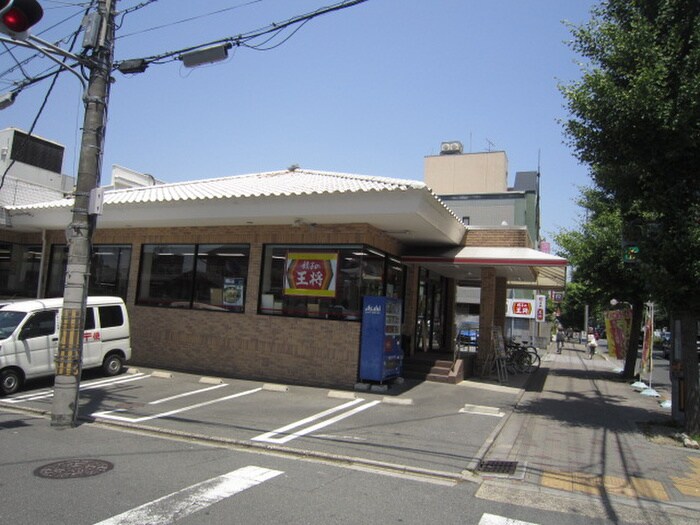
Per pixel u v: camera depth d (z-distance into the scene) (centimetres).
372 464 696
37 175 2070
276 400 1123
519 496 598
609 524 525
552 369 2238
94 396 1112
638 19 936
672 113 869
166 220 1452
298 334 1343
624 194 1030
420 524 499
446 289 2139
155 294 1592
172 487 568
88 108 901
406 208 1137
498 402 1208
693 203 944
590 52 1015
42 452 696
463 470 688
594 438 905
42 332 1198
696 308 932
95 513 487
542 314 3600
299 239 1374
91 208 884
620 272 1839
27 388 1197
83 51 908
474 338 2673
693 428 914
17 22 646
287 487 584
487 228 1622
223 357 1434
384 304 1259
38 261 1864
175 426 872
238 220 1369
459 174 3891
